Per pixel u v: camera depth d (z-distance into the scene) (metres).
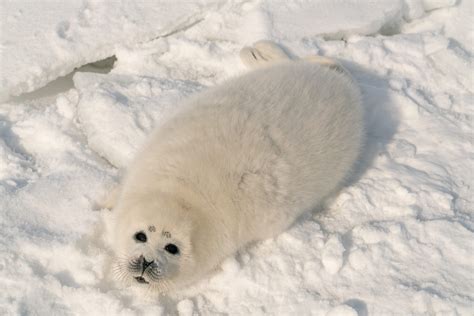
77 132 7.38
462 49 8.23
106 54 8.24
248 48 7.91
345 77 7.12
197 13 8.59
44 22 8.36
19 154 7.14
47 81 8.02
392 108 7.43
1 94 7.77
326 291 5.68
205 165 5.86
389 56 8.03
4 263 5.84
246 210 5.91
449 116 7.32
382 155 6.96
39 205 6.43
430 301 5.38
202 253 5.80
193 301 5.81
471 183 6.53
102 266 5.91
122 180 6.73
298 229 6.23
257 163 5.91
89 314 5.62
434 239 5.88
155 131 6.54
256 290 5.80
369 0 8.68
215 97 6.44
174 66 8.16
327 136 6.34
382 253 5.82
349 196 6.54
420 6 8.67
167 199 5.77
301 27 8.36
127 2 8.64
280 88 6.47
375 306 5.48
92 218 6.32
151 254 5.59
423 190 6.39
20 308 5.58
